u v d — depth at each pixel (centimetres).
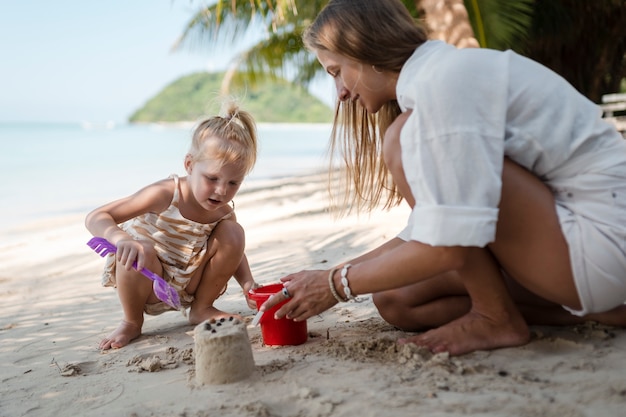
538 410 156
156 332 278
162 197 272
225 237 278
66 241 663
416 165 180
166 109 13700
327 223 557
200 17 1048
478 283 199
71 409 188
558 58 1055
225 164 264
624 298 194
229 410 171
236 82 1215
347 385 181
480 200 173
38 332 301
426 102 179
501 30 679
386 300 231
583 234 185
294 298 210
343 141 256
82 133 7156
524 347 200
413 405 164
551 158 187
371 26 200
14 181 1452
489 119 179
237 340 193
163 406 180
